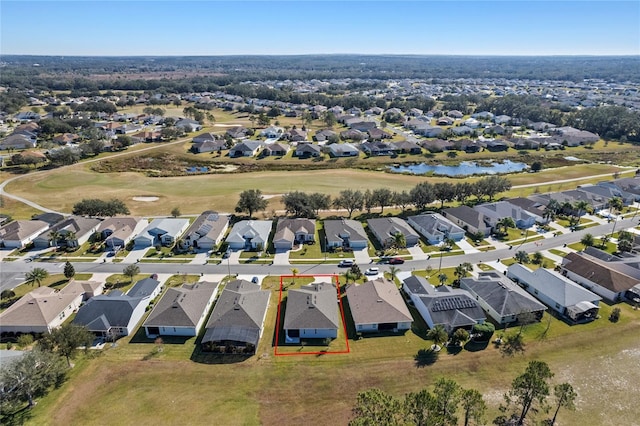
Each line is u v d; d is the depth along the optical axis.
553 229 104.75
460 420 46.56
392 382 53.38
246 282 75.12
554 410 48.91
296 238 97.31
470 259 88.75
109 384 53.03
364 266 85.31
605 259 84.81
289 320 63.19
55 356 52.50
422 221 102.81
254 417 47.88
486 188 122.69
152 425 46.75
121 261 87.69
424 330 64.94
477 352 59.38
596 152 190.88
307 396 51.06
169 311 64.56
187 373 55.12
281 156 179.62
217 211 115.62
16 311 65.19
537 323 66.50
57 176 146.00
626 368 56.44
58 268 84.94
